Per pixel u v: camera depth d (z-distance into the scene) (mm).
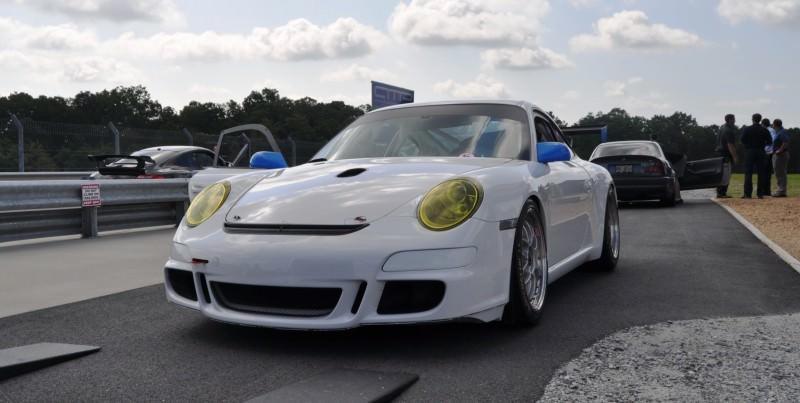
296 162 13859
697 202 12445
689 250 5926
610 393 2295
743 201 12195
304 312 2742
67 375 2523
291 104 76812
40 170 12891
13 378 2494
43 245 6535
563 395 2279
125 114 79000
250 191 3209
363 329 3150
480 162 3371
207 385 2404
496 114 3924
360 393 2225
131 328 3229
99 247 6395
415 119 3979
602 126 12062
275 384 2410
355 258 2633
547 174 3584
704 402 2205
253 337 3037
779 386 2352
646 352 2783
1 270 5031
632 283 4410
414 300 2680
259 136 6879
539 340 2973
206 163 10508
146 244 6637
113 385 2408
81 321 3373
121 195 7578
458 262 2682
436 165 3234
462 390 2334
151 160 9750
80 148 13352
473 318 2766
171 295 3131
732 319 3355
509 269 2938
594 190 4551
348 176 3178
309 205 2906
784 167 13305
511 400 2234
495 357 2719
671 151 12383
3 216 6238
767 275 4629
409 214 2764
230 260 2789
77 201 6992
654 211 10352
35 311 3613
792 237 6836
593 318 3402
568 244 3949
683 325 3238
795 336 3018
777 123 13297
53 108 71750
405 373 2490
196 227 3074
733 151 13031
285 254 2691
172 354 2789
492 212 2854
